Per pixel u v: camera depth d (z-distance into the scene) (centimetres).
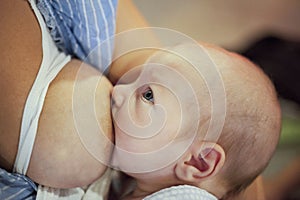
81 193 90
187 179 89
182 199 86
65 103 84
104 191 93
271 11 214
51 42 90
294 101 162
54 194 87
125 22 105
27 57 83
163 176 90
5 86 81
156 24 200
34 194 85
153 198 87
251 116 91
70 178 85
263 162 95
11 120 81
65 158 83
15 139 81
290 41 182
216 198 91
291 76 164
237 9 212
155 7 206
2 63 81
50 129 82
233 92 90
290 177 152
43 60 85
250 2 214
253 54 174
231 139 90
